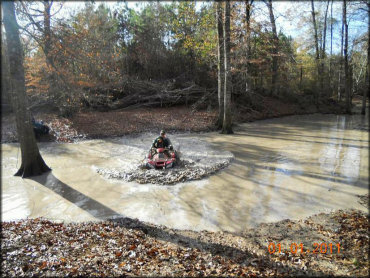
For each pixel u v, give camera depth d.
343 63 34.62
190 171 10.02
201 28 23.36
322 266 4.73
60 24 10.78
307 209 7.14
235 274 4.48
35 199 8.01
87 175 10.04
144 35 27.88
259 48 25.58
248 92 27.50
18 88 9.73
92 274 4.39
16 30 9.27
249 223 6.43
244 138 16.91
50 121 20.23
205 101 26.20
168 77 28.84
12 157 12.91
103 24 21.30
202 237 5.79
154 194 8.20
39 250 5.09
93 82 15.62
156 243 5.51
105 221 6.57
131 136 17.42
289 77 32.91
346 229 6.00
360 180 9.22
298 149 13.95
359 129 20.45
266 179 9.43
